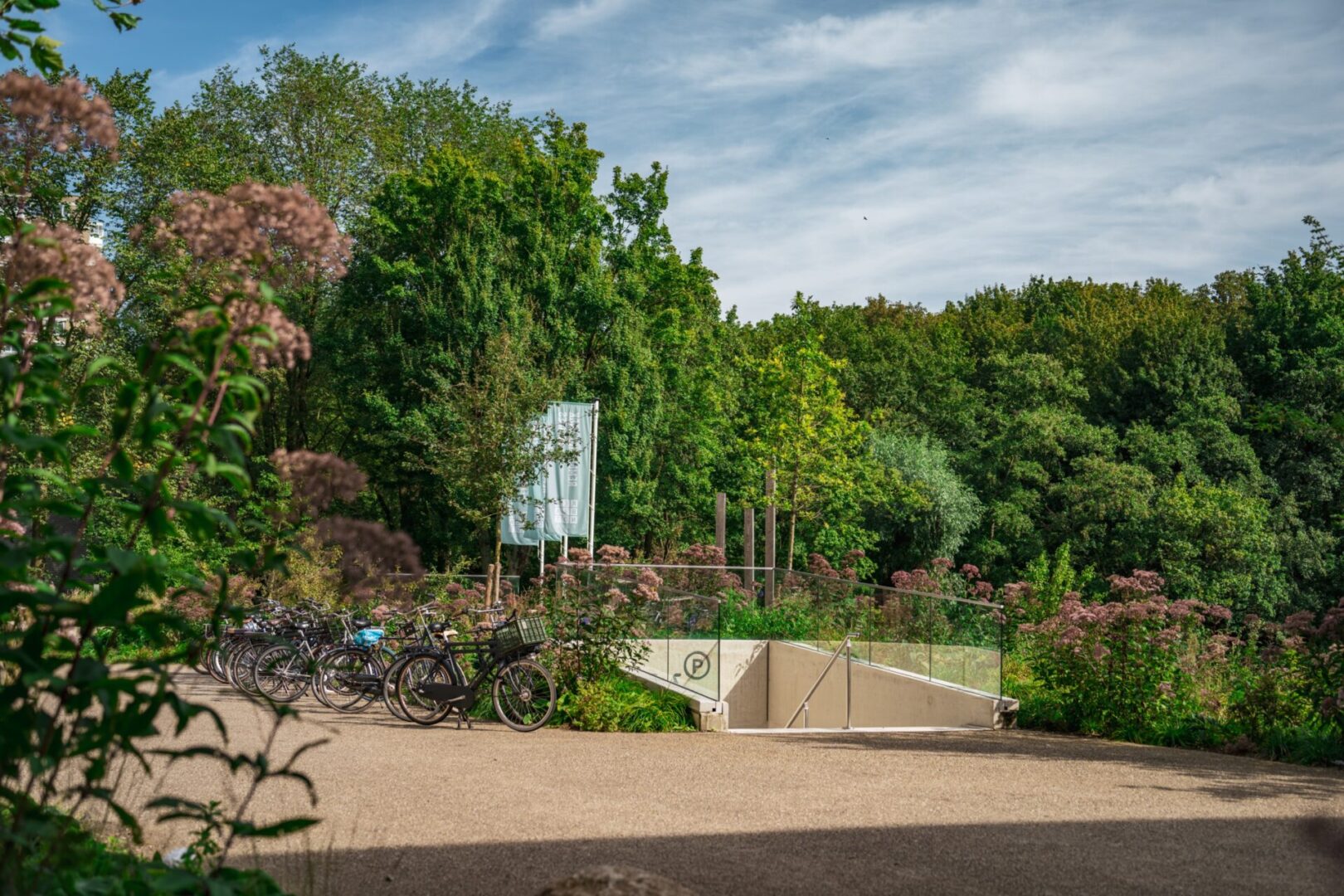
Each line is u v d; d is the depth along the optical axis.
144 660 2.91
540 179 30.98
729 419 38.81
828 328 49.94
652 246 33.56
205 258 3.58
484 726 11.18
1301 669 10.32
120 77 24.73
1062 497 37.69
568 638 12.12
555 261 30.52
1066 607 12.37
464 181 29.94
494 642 11.05
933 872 5.59
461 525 30.42
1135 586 11.90
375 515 33.34
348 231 31.39
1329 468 35.75
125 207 24.78
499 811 6.78
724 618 18.98
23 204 3.83
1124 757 9.87
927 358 46.25
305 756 8.77
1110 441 38.12
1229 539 32.94
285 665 12.70
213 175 27.20
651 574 12.71
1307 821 6.87
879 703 14.97
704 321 38.16
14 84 3.56
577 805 7.05
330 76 32.47
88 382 3.23
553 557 30.11
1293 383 37.34
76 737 2.97
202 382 3.23
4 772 2.99
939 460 38.06
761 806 7.19
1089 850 6.11
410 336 30.30
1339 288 38.66
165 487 3.29
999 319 55.75
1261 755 9.99
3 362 3.12
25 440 2.95
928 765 9.15
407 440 28.27
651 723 11.48
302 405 32.41
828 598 17.12
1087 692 11.87
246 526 3.35
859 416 44.75
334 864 5.38
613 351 30.84
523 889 5.10
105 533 11.91
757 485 35.84
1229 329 41.00
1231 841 6.35
